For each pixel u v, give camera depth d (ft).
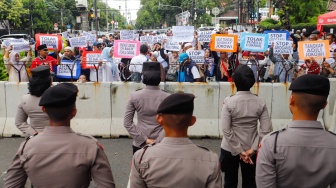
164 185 7.39
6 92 25.50
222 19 235.81
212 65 31.12
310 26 75.20
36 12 190.90
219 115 25.43
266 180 7.97
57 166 7.93
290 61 31.83
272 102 25.22
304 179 7.81
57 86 8.41
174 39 39.50
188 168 7.40
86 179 8.20
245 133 12.69
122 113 25.55
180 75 27.30
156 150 7.62
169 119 7.57
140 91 13.50
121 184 18.06
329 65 28.02
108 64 31.35
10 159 21.26
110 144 24.00
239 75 12.59
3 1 166.30
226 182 13.67
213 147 23.58
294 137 7.92
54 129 8.21
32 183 8.09
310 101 7.83
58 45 31.78
